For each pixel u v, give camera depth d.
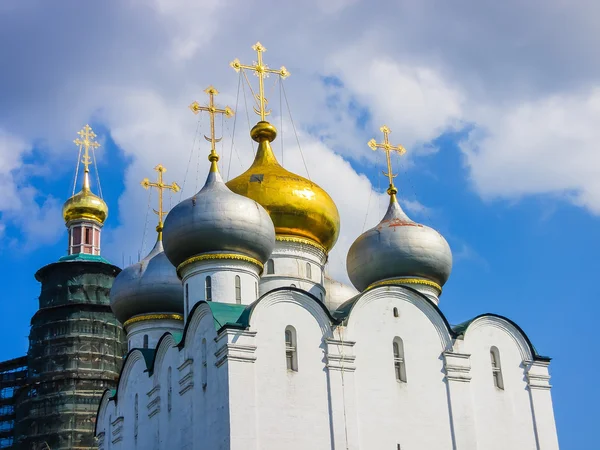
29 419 86.00
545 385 54.88
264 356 47.91
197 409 49.56
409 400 50.88
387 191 64.31
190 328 51.81
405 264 59.97
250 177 62.06
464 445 51.19
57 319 89.31
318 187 63.00
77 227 95.50
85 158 99.06
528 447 52.94
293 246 60.91
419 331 52.81
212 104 62.53
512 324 55.38
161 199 73.50
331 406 48.56
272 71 69.31
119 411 60.91
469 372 53.06
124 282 66.06
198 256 54.16
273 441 46.59
